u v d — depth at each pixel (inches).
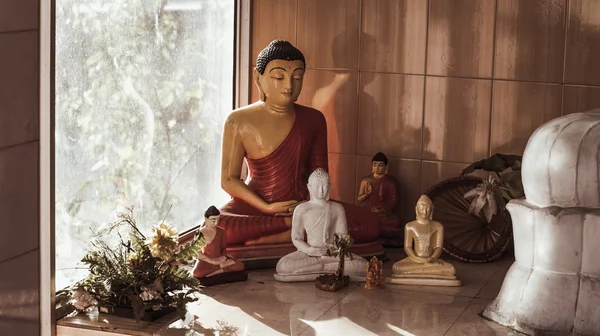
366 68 238.8
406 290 193.3
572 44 224.1
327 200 202.2
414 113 237.0
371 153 241.8
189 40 217.2
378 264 194.2
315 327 168.4
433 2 231.8
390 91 238.1
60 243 171.5
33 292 152.9
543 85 227.6
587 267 161.2
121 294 167.3
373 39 237.3
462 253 217.2
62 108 168.9
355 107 241.1
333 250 199.0
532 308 163.2
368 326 169.2
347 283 196.7
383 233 231.8
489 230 220.7
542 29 225.5
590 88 224.5
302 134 218.5
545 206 163.9
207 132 231.0
